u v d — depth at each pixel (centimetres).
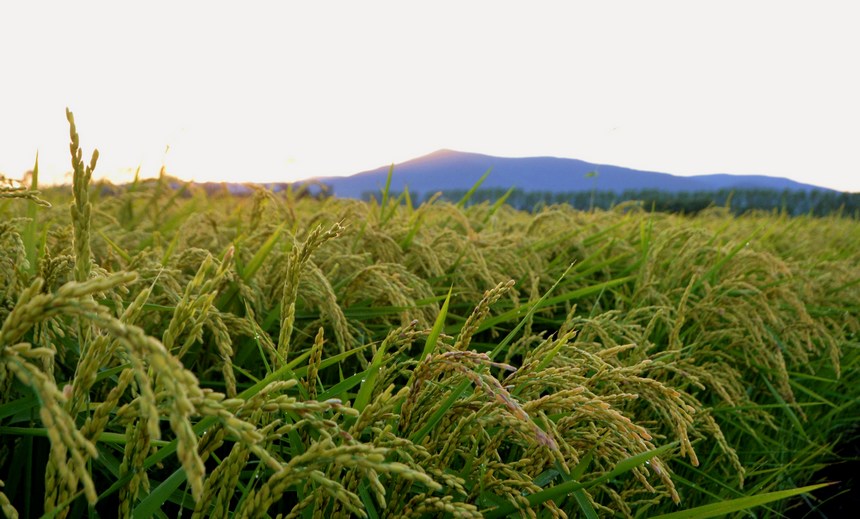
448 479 110
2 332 64
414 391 122
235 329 193
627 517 155
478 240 374
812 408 362
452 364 113
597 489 165
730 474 283
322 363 144
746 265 371
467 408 127
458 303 321
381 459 81
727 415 272
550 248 432
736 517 232
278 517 110
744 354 309
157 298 205
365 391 132
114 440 121
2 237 144
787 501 320
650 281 333
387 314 262
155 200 409
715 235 400
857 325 388
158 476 160
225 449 177
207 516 141
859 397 373
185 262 224
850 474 383
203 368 222
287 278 129
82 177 93
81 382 88
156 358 58
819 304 428
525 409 121
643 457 119
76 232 96
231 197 474
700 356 310
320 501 112
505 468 123
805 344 371
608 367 150
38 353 64
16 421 136
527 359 149
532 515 116
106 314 62
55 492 89
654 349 292
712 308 295
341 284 250
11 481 134
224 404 74
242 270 221
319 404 86
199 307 95
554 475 145
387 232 348
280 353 133
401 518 111
